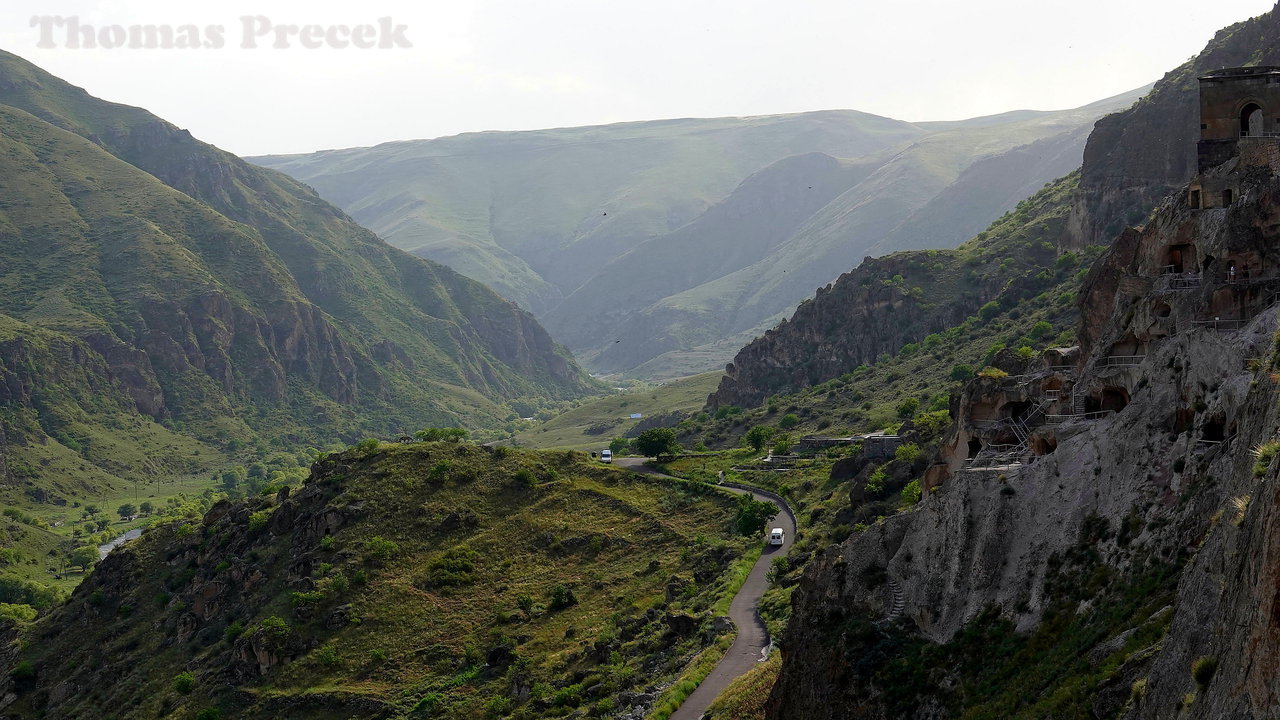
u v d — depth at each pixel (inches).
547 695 4788.4
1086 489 2203.5
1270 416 1476.4
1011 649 2117.4
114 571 7293.3
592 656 5032.0
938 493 2476.6
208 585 6550.2
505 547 6505.9
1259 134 3014.3
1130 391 2439.7
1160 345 2276.1
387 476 7130.9
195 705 5654.5
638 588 5812.0
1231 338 2012.8
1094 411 2583.7
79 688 6397.6
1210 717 1221.1
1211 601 1427.2
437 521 6732.3
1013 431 2847.0
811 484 6294.3
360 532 6628.9
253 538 6948.8
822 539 4889.3
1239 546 1277.1
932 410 7003.0
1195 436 1991.9
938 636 2298.2
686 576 5649.6
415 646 5684.1
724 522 6314.0
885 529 2608.3
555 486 7101.4
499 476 7175.2
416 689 5354.3
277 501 7367.1
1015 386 2967.5
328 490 7076.8
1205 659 1289.4
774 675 3353.8
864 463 5930.1
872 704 2289.6
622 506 6840.6
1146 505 2046.0
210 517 7460.6
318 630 5861.2
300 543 6663.4
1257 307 2297.0
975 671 2148.1
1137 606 1894.7
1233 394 1882.4
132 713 5831.7
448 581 6161.4
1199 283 2511.1
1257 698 1133.1
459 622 5846.5
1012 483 2330.2
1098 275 3043.8
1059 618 2068.2
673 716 3518.7
